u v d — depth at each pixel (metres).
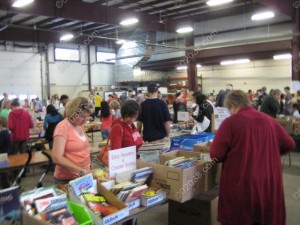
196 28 13.87
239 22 12.71
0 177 3.58
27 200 1.63
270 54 12.03
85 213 1.65
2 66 13.91
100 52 17.48
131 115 2.47
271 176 1.94
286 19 11.55
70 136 2.15
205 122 4.23
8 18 11.08
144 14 10.89
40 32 13.91
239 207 1.90
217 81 16.34
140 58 16.25
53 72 15.66
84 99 2.21
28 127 5.29
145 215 3.39
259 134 1.93
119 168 2.14
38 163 3.57
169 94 13.20
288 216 3.32
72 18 8.80
